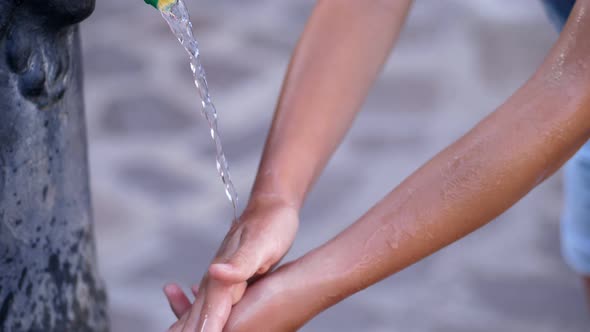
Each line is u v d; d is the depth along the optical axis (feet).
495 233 12.16
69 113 3.91
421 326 10.33
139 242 11.98
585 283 7.36
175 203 12.84
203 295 3.98
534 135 3.65
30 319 3.91
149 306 10.73
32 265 3.88
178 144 14.43
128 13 19.15
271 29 18.70
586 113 3.60
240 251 3.99
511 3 18.34
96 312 4.34
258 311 3.90
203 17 18.88
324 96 4.84
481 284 11.10
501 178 3.70
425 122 14.96
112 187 13.09
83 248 4.18
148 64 17.02
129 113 15.31
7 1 3.31
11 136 3.60
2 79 3.48
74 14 3.51
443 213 3.79
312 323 10.30
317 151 4.72
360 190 12.97
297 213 4.41
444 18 18.45
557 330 10.36
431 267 11.44
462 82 16.25
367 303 10.71
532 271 11.37
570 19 3.68
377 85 16.06
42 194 3.84
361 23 5.00
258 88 16.22
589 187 6.76
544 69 3.71
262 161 4.66
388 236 3.86
